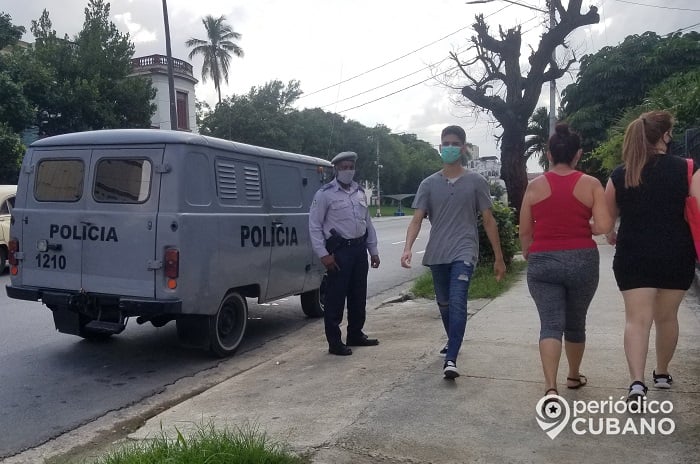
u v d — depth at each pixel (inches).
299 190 339.0
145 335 325.4
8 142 848.9
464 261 212.2
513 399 186.5
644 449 150.9
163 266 249.9
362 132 2746.1
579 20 577.3
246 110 1829.5
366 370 227.3
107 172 262.2
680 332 251.8
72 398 231.9
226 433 159.6
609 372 207.0
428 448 156.5
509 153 609.6
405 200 3521.2
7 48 1208.2
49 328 338.6
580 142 177.5
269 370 239.6
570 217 170.9
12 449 186.5
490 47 601.9
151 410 219.6
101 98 1106.1
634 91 1045.8
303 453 155.4
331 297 256.8
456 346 208.1
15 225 279.4
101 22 1160.2
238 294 290.7
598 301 328.5
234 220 279.1
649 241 164.6
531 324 285.0
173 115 981.8
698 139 368.2
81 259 264.5
